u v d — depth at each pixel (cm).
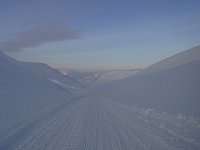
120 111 2864
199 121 2025
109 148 1258
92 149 1230
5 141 1295
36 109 2761
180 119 2184
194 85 4019
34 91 5006
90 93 7712
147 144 1359
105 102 4197
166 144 1370
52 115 2411
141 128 1812
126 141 1408
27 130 1625
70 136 1491
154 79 6231
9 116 2106
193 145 1372
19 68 8475
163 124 2003
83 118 2245
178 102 3020
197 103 2761
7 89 4219
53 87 7606
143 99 3984
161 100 3444
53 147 1238
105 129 1736
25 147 1216
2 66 7144
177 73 5759
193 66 6006
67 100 4434
